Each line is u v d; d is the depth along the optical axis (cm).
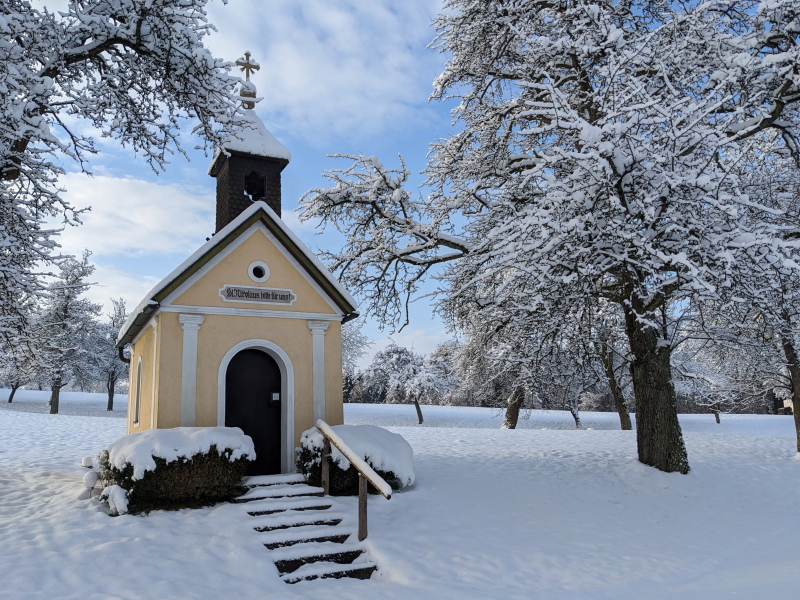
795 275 1013
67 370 4031
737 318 1103
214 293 1022
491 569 722
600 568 754
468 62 1377
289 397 1048
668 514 1029
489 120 1373
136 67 1038
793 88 1073
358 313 1148
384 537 789
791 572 749
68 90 973
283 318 1075
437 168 1428
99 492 930
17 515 829
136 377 1289
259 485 926
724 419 3634
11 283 1035
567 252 1015
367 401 5594
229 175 1173
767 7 942
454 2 1418
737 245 927
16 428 2341
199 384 986
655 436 1237
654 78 1141
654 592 684
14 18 816
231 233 1024
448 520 877
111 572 628
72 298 3791
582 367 1341
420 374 4116
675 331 1334
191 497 838
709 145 1012
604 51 1109
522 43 1283
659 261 995
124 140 1121
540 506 1001
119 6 934
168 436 848
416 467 1290
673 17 1082
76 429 2398
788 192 1495
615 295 1191
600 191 952
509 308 1111
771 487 1263
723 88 1002
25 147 959
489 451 1652
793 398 1695
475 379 2848
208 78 1010
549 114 969
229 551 703
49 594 577
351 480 937
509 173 1361
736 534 963
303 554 727
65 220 1066
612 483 1177
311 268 1097
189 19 984
